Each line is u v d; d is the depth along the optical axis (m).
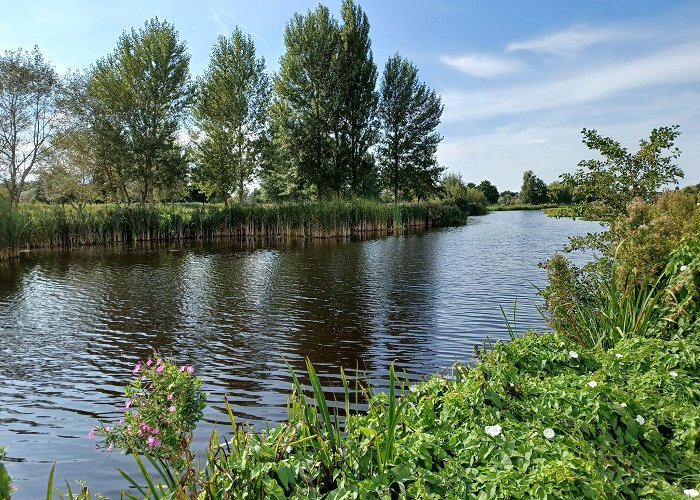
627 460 2.77
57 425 6.15
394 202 52.28
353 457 2.76
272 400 6.80
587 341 5.71
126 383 7.52
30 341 9.65
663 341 4.40
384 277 16.58
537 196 97.38
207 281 16.12
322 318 11.17
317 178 41.06
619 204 7.98
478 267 18.72
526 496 2.29
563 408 3.16
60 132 31.31
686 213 6.58
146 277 16.97
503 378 3.41
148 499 2.97
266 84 39.62
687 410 3.34
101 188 36.25
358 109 42.97
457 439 2.80
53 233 26.58
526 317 10.89
